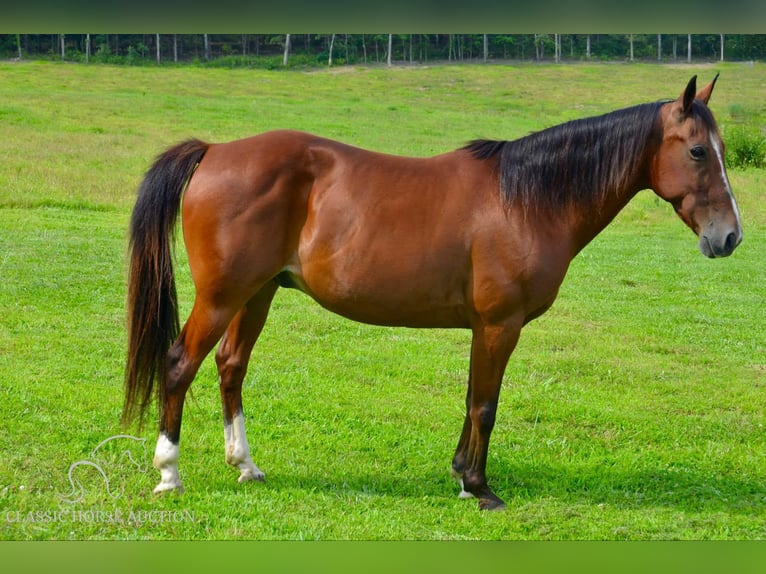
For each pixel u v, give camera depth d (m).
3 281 9.52
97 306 8.96
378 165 4.77
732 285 12.20
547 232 4.69
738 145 25.69
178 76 47.12
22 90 34.03
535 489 5.20
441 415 6.48
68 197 15.95
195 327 4.68
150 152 22.20
